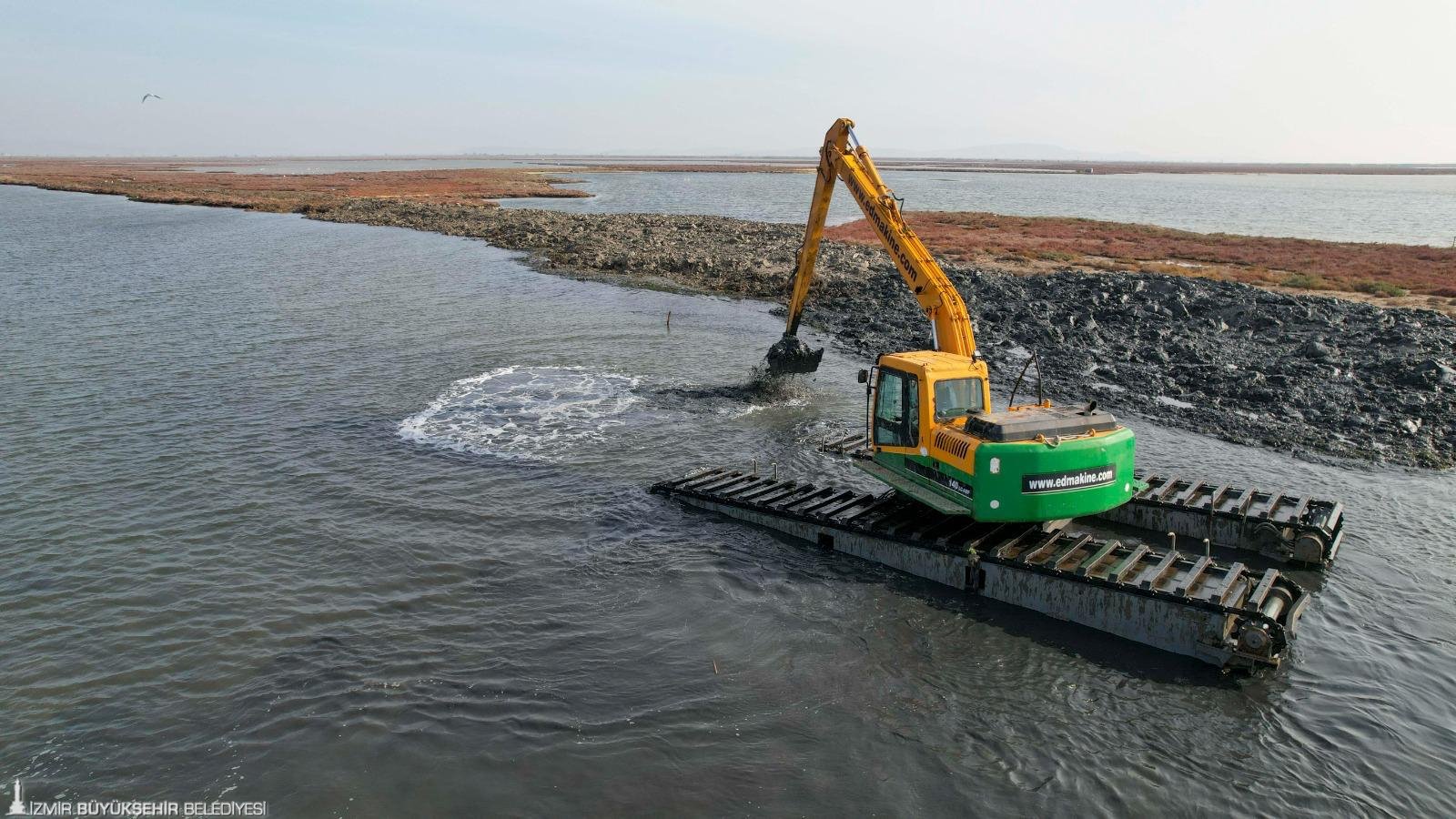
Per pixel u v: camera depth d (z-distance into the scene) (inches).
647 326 1275.8
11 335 1119.0
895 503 597.3
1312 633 465.4
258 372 970.7
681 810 337.1
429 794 343.9
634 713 396.8
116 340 1103.6
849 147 765.3
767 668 436.1
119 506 612.1
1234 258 1878.7
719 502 623.5
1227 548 573.6
